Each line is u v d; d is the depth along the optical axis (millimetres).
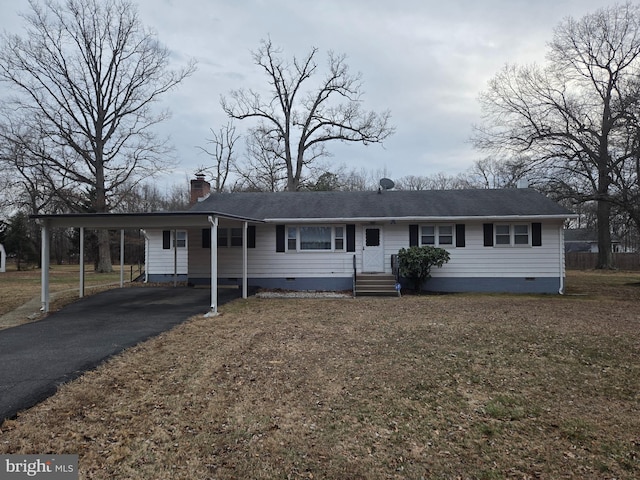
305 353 6555
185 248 18703
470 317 9492
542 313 10047
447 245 15406
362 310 10820
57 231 40094
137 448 3611
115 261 40562
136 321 9125
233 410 4418
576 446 3717
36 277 23328
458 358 6270
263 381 5293
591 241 47969
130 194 28406
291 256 15789
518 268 15242
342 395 4867
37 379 5055
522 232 15289
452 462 3459
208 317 9695
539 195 16922
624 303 12039
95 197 28016
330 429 4031
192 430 3961
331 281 15664
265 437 3850
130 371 5566
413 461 3473
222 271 16016
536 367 5852
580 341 7176
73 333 7867
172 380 5285
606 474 3268
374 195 17812
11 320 9719
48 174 25062
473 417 4316
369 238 15641
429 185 51594
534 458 3520
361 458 3512
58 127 24375
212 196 18562
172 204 47406
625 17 20516
